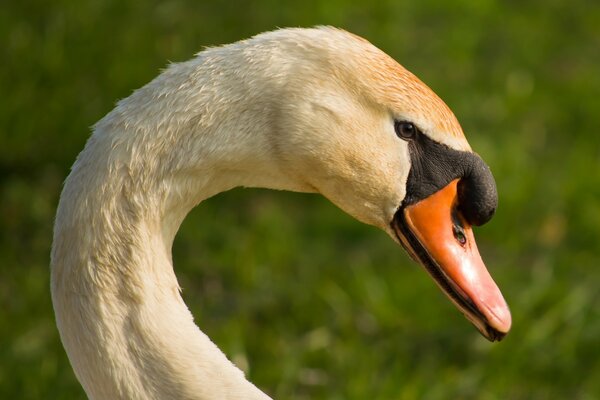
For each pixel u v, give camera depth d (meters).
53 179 11.82
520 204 11.96
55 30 12.88
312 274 10.95
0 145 11.99
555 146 13.17
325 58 5.96
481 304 6.26
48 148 12.02
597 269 11.23
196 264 10.97
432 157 6.26
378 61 6.09
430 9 14.70
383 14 14.16
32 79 12.48
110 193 5.67
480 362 9.96
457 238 6.35
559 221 11.90
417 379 9.65
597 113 13.61
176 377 5.69
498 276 11.02
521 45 14.66
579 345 10.16
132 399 5.68
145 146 5.69
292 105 5.89
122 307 5.70
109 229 5.68
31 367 9.48
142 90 5.78
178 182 5.78
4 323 10.02
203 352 5.77
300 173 6.13
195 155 5.76
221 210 11.68
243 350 9.89
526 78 14.04
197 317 10.34
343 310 10.45
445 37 14.29
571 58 14.70
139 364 5.69
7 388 9.33
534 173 12.46
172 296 5.82
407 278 10.87
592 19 15.40
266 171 6.06
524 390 9.84
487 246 11.65
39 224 11.30
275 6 13.73
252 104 5.82
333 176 6.15
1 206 11.48
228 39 13.28
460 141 6.34
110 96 12.42
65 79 12.54
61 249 5.70
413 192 6.29
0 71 12.52
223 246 11.20
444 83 13.59
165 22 13.28
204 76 5.77
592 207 12.00
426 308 10.51
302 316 10.44
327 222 11.69
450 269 6.31
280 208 11.85
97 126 5.78
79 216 5.67
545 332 10.14
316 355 9.97
